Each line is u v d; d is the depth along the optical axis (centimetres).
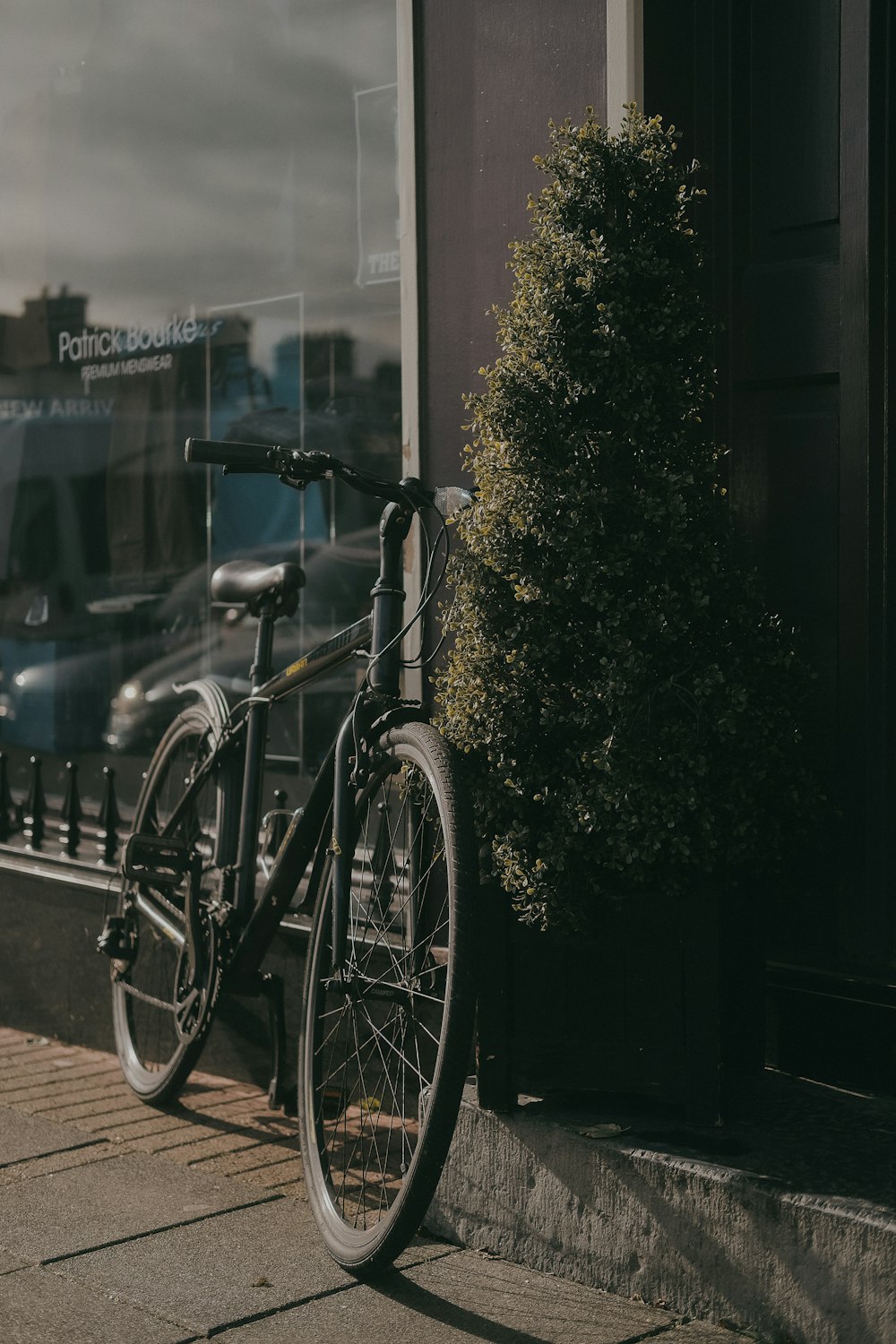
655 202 320
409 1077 392
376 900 341
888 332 349
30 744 663
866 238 347
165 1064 454
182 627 594
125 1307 299
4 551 678
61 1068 483
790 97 365
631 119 325
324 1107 371
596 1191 308
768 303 369
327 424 513
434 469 426
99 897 498
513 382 321
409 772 323
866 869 353
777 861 335
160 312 595
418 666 344
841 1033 349
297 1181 371
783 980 358
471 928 287
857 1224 269
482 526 324
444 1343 283
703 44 373
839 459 360
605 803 305
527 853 319
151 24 590
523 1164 321
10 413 667
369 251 496
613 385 314
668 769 310
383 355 491
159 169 590
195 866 407
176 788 461
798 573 369
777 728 322
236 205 553
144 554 608
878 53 346
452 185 416
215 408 570
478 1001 328
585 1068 322
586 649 321
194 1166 383
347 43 504
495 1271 318
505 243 402
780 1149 304
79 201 627
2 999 541
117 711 622
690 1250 293
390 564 336
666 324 314
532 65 393
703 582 316
